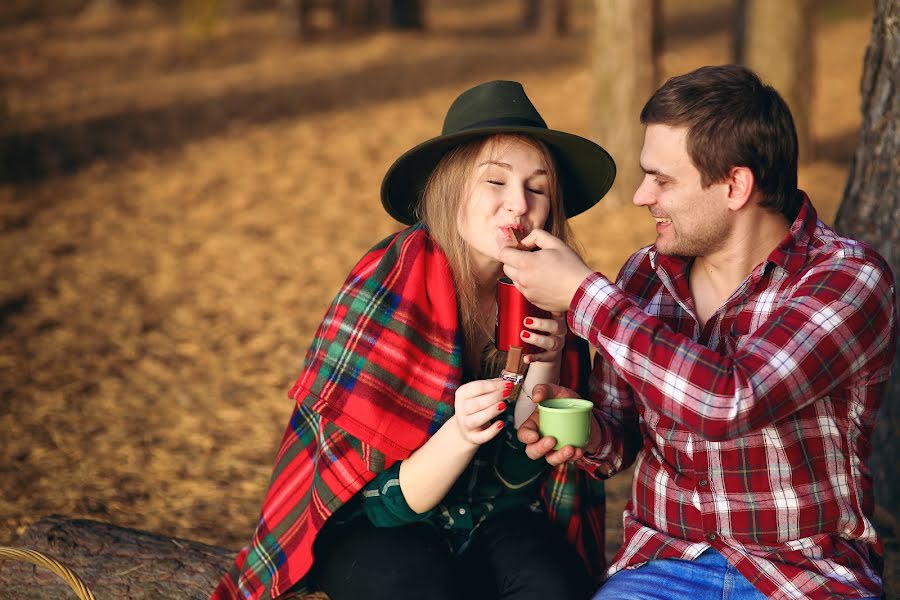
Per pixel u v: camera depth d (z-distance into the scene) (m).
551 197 2.31
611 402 2.30
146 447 4.55
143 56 15.88
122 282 6.83
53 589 2.66
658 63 7.91
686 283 2.14
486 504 2.35
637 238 7.21
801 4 8.48
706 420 1.85
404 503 2.17
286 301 6.53
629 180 7.97
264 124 11.53
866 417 2.03
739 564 2.02
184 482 4.23
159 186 9.21
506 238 2.23
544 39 17.12
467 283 2.29
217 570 2.74
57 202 8.60
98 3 20.91
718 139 1.95
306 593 2.45
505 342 2.12
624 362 1.93
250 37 17.52
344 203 8.67
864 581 1.97
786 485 1.98
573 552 2.29
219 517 3.92
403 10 17.92
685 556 2.08
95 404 5.01
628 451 2.30
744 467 1.99
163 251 7.49
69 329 5.98
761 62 8.69
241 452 4.54
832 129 10.59
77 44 17.03
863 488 2.04
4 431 4.63
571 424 2.04
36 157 9.93
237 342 5.89
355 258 7.33
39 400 5.00
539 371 2.27
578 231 7.45
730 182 2.00
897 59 3.07
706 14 20.00
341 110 12.16
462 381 2.35
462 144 2.28
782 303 2.01
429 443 2.13
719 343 2.08
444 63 14.96
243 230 8.00
